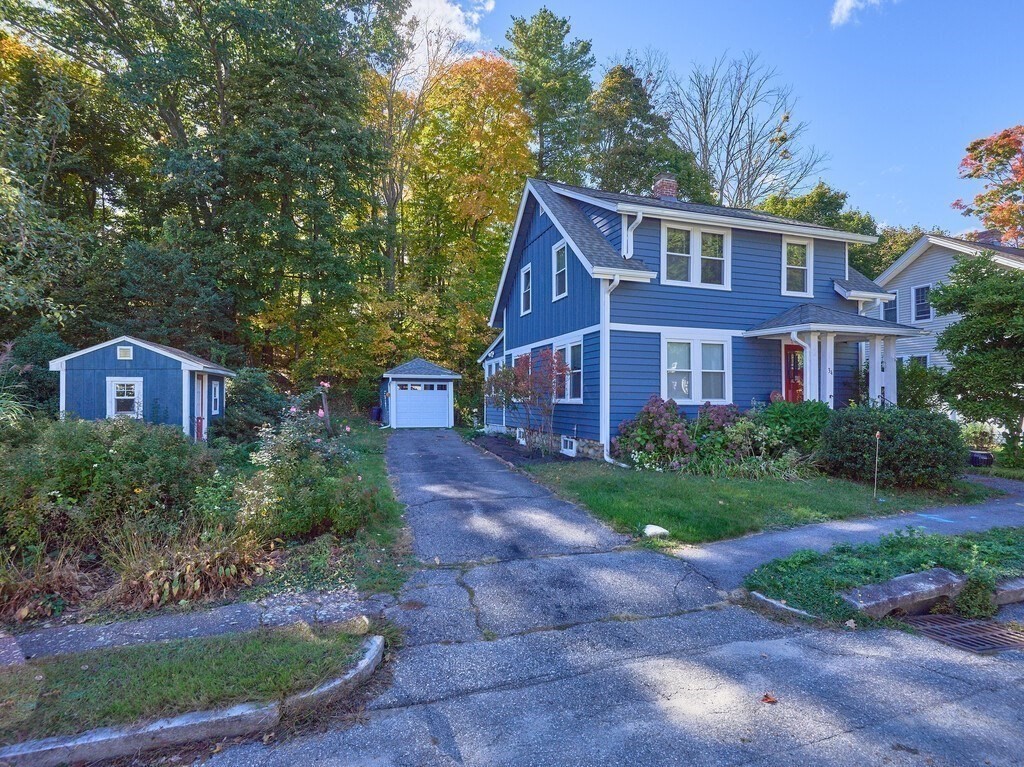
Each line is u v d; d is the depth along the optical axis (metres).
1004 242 23.72
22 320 16.16
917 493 8.94
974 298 11.98
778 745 2.80
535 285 15.98
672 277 12.62
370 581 5.10
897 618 4.57
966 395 12.56
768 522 7.14
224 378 15.59
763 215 15.75
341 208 24.55
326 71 22.12
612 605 4.72
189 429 12.68
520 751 2.78
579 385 13.29
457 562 5.71
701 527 6.63
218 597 4.72
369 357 26.12
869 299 14.27
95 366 12.40
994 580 4.94
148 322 18.19
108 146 22.41
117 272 18.31
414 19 27.75
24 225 7.04
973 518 7.66
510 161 27.70
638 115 30.48
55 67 17.28
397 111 28.45
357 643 3.80
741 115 32.06
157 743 2.80
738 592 5.00
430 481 9.94
